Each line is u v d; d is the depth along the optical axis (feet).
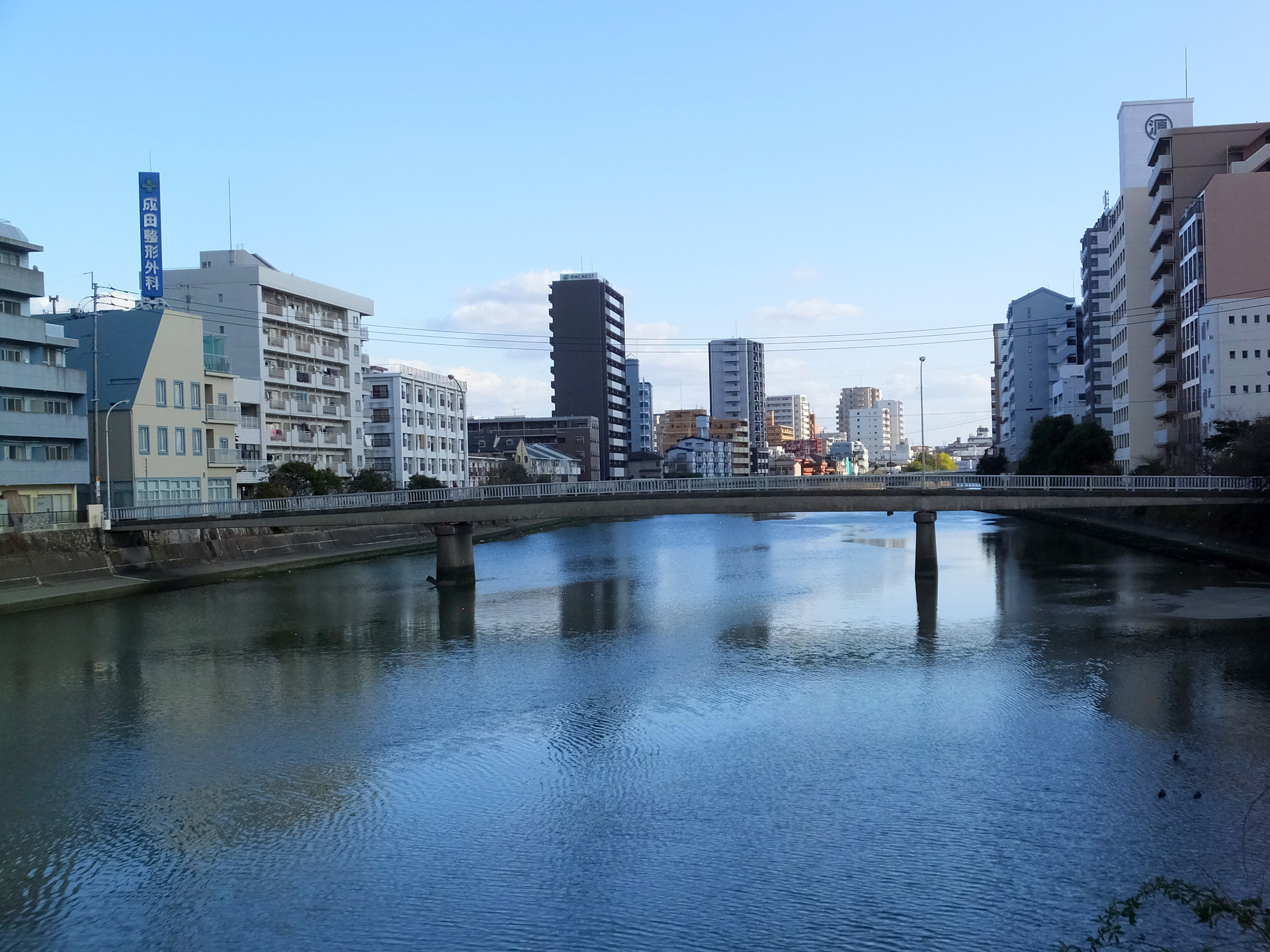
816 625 130.52
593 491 183.62
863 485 180.55
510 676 103.71
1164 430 283.38
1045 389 563.89
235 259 312.91
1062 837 58.34
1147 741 75.51
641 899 52.08
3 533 162.81
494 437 573.33
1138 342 314.96
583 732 82.23
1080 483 171.94
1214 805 62.44
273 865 57.82
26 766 76.89
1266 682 92.38
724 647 117.08
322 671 108.47
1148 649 107.76
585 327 628.69
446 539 183.52
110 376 225.76
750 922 49.34
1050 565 194.18
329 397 343.67
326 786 70.74
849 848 57.57
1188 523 222.69
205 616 148.05
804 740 78.38
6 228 196.95
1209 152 280.51
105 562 179.63
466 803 66.59
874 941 47.29
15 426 189.37
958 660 105.50
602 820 62.85
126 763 77.05
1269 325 238.27
